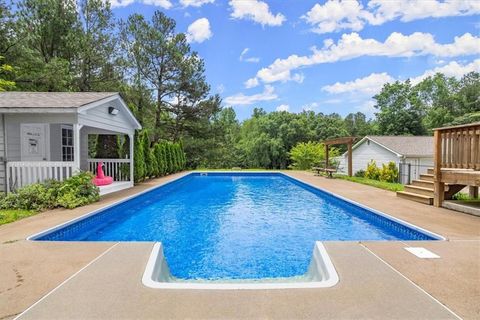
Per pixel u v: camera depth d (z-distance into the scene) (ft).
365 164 72.38
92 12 56.08
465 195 26.68
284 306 8.13
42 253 12.29
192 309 7.98
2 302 8.32
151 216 24.98
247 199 33.76
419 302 8.31
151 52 66.80
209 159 84.07
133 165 39.27
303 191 40.50
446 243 13.71
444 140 24.07
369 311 7.85
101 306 8.09
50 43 52.42
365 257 11.78
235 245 17.42
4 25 46.75
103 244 13.47
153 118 72.08
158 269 11.37
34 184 23.72
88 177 25.38
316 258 12.66
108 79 57.47
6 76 47.16
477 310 7.91
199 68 73.31
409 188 28.58
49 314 7.71
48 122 26.32
